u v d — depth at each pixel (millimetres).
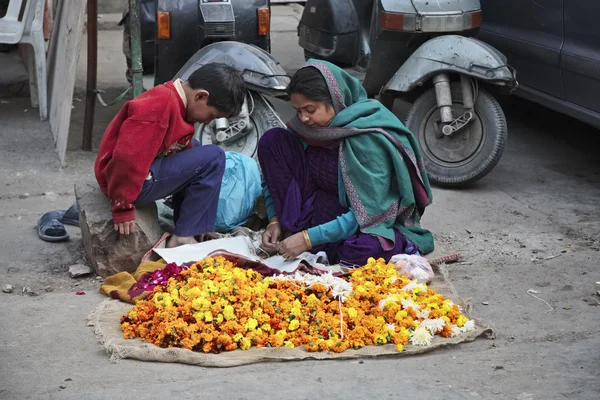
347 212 4234
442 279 4172
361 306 3668
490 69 5406
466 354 3482
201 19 5895
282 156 4344
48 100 7188
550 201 5535
